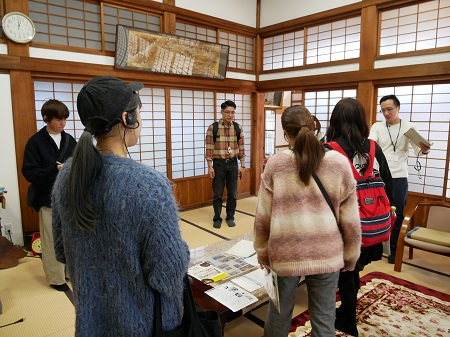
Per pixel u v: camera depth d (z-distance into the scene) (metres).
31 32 3.09
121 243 0.64
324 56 4.46
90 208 0.63
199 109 4.71
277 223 1.20
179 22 4.34
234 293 1.66
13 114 3.08
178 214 0.70
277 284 1.25
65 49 3.37
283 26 4.80
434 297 2.25
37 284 2.49
